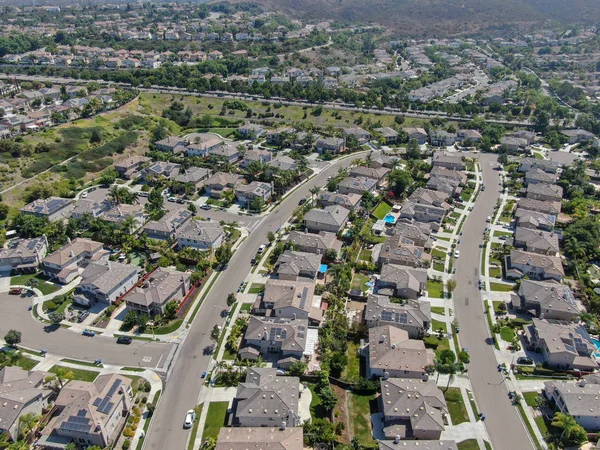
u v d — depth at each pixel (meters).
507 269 155.50
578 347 119.94
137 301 130.50
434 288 147.38
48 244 163.62
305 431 98.62
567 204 198.38
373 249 164.62
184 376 113.81
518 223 180.12
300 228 177.88
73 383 104.19
